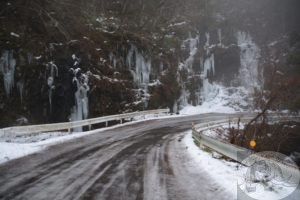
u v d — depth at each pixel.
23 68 26.33
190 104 46.38
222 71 52.28
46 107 27.03
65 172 9.72
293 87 33.47
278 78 34.66
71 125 21.34
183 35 49.88
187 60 48.75
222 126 29.44
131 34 38.97
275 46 55.25
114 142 16.77
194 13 53.19
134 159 12.11
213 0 55.84
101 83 30.66
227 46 53.34
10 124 24.89
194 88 47.38
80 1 36.69
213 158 12.57
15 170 9.84
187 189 8.27
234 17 56.50
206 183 8.89
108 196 7.50
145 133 21.34
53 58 27.91
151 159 12.20
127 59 37.28
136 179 9.12
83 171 9.90
